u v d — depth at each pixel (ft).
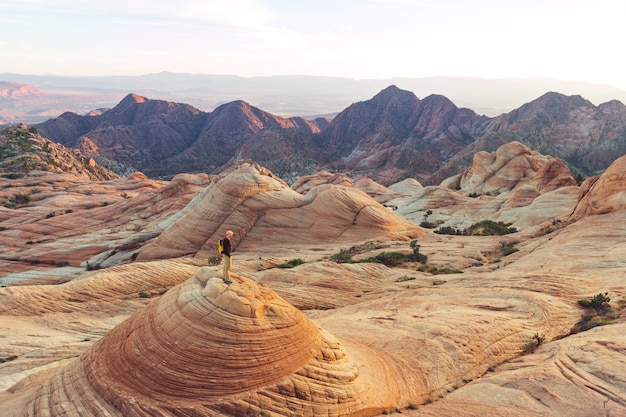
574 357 58.29
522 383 54.08
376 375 55.67
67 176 419.74
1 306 107.65
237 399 42.55
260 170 237.66
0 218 287.69
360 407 48.49
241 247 198.18
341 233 200.44
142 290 129.70
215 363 44.09
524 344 69.10
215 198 211.41
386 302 98.27
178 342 45.52
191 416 41.16
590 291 90.12
